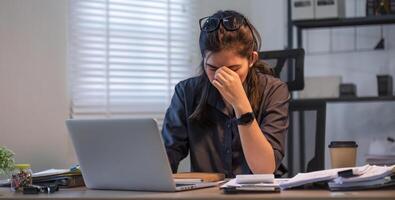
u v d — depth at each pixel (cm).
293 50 238
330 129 325
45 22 262
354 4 319
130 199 117
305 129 237
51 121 263
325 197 106
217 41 165
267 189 118
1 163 153
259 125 180
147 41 299
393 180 118
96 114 283
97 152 135
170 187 127
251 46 172
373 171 122
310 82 297
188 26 312
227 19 168
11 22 254
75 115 277
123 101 291
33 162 257
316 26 308
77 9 280
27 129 257
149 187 130
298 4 292
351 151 161
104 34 287
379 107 318
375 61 317
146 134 125
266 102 183
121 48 291
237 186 120
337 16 286
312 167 231
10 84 254
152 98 299
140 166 129
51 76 264
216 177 150
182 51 310
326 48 325
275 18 325
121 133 129
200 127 192
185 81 201
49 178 150
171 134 194
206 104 188
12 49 254
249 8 325
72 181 149
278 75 238
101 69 286
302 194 112
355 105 321
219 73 161
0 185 158
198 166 189
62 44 267
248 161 162
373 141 293
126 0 293
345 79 322
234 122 184
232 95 160
